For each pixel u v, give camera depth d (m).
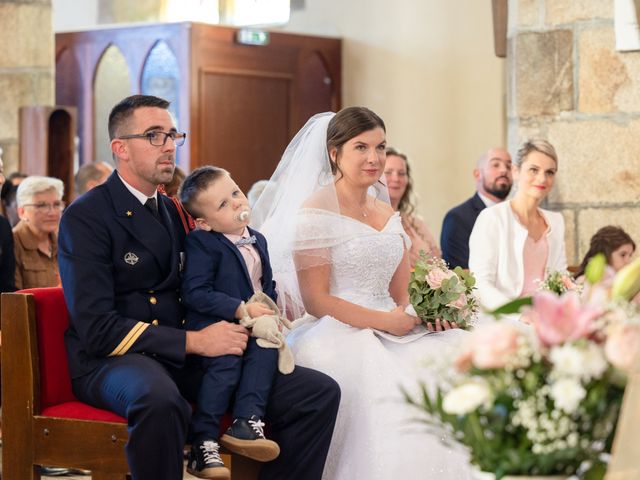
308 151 4.43
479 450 2.26
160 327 3.79
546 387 2.20
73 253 3.78
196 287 3.91
